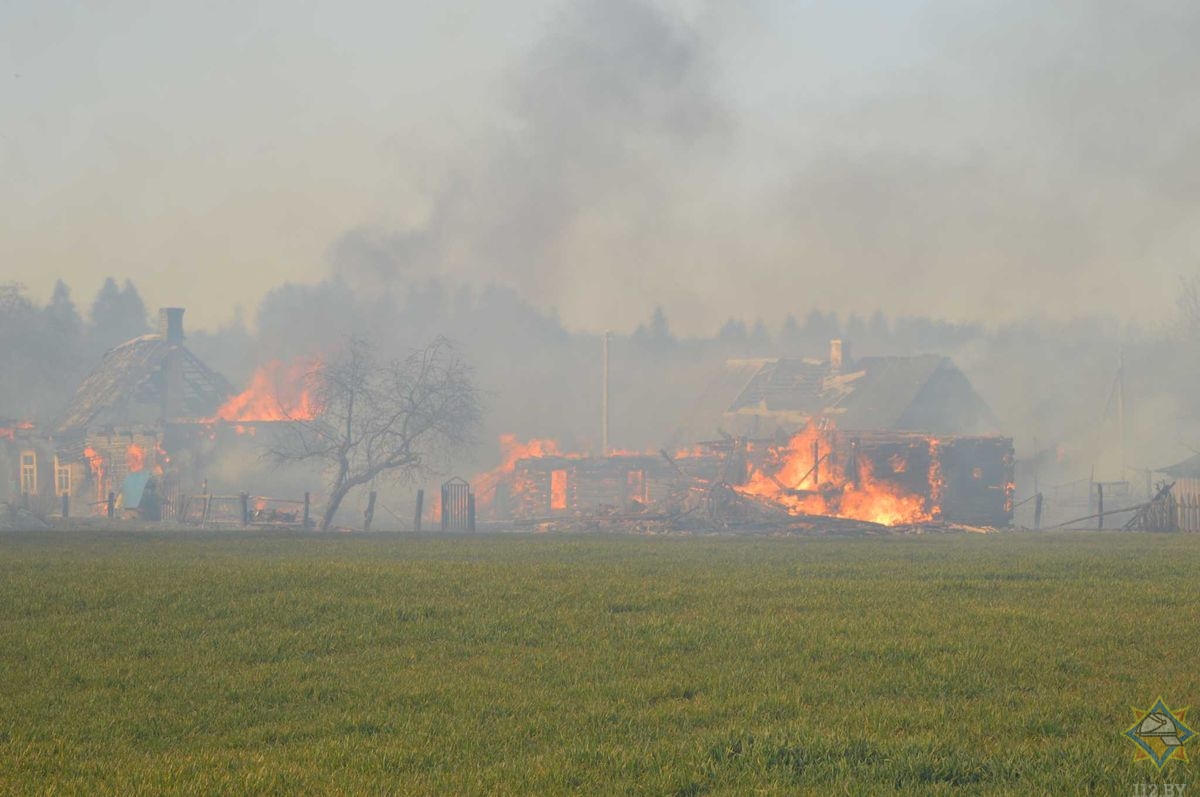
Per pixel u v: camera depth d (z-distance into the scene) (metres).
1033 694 36.84
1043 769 27.67
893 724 33.19
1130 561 84.19
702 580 71.00
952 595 62.06
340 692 39.38
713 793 26.89
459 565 81.38
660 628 50.62
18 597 60.84
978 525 178.88
